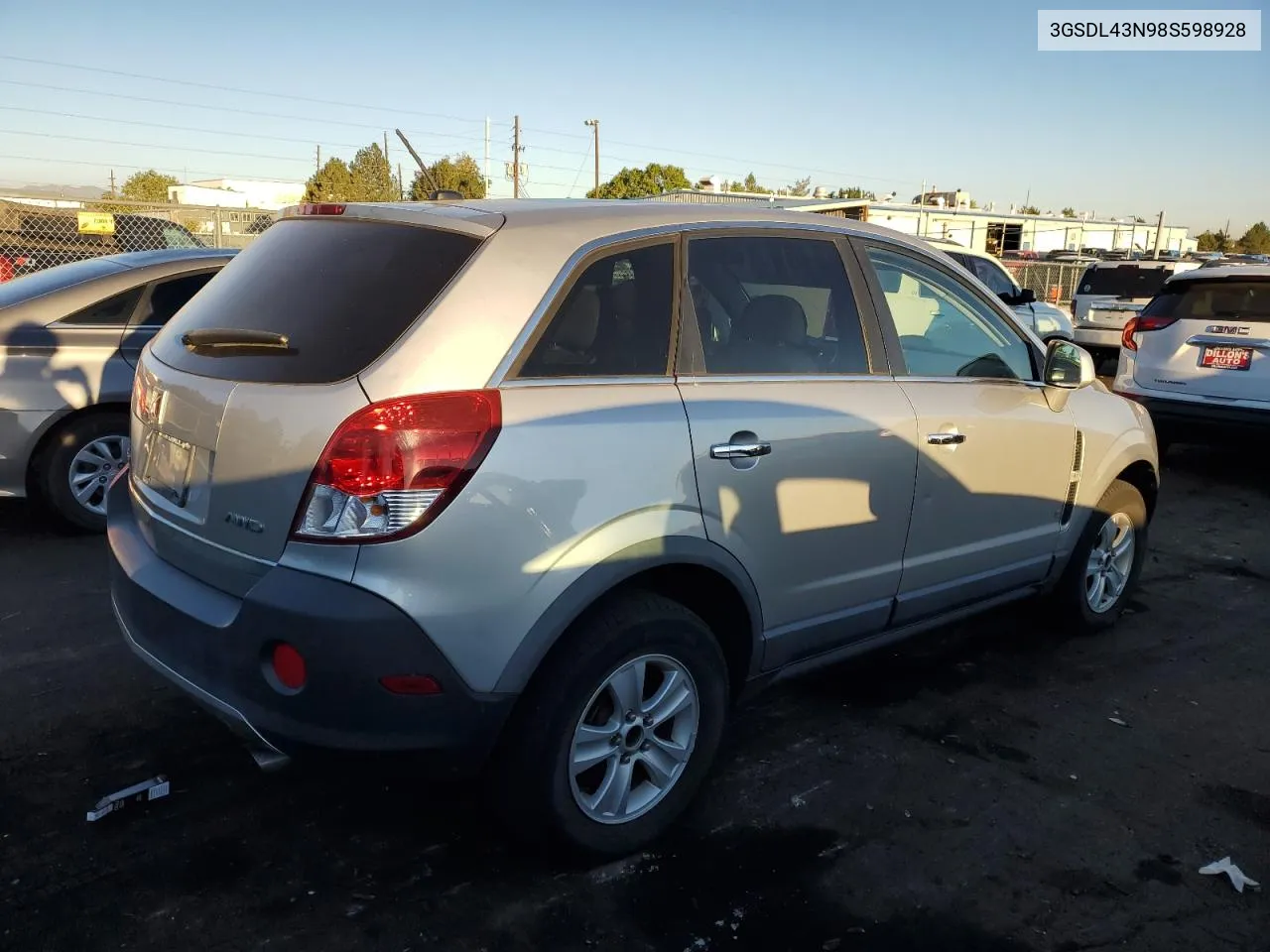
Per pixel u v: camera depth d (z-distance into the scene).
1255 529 6.90
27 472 5.51
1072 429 4.30
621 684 2.81
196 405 2.72
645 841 2.95
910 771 3.51
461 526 2.43
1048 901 2.83
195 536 2.73
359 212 2.97
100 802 3.10
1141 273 16.03
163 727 3.57
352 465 2.38
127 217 10.63
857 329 3.53
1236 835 3.20
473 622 2.46
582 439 2.63
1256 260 15.32
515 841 2.89
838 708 3.99
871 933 2.67
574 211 2.96
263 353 2.65
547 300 2.70
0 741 3.43
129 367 5.68
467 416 2.46
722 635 3.21
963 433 3.73
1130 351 8.45
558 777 2.69
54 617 4.50
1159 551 6.30
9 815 3.02
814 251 3.47
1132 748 3.75
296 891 2.75
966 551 3.90
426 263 2.68
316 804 3.16
